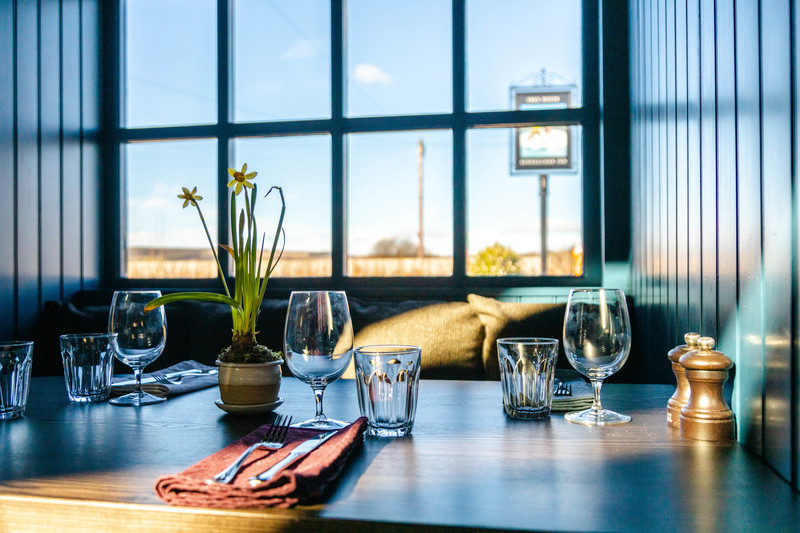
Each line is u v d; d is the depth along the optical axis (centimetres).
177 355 251
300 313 94
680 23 140
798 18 67
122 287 311
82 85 301
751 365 81
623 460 74
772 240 75
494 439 84
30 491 65
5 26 251
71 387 115
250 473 66
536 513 57
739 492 63
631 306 236
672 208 152
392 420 86
